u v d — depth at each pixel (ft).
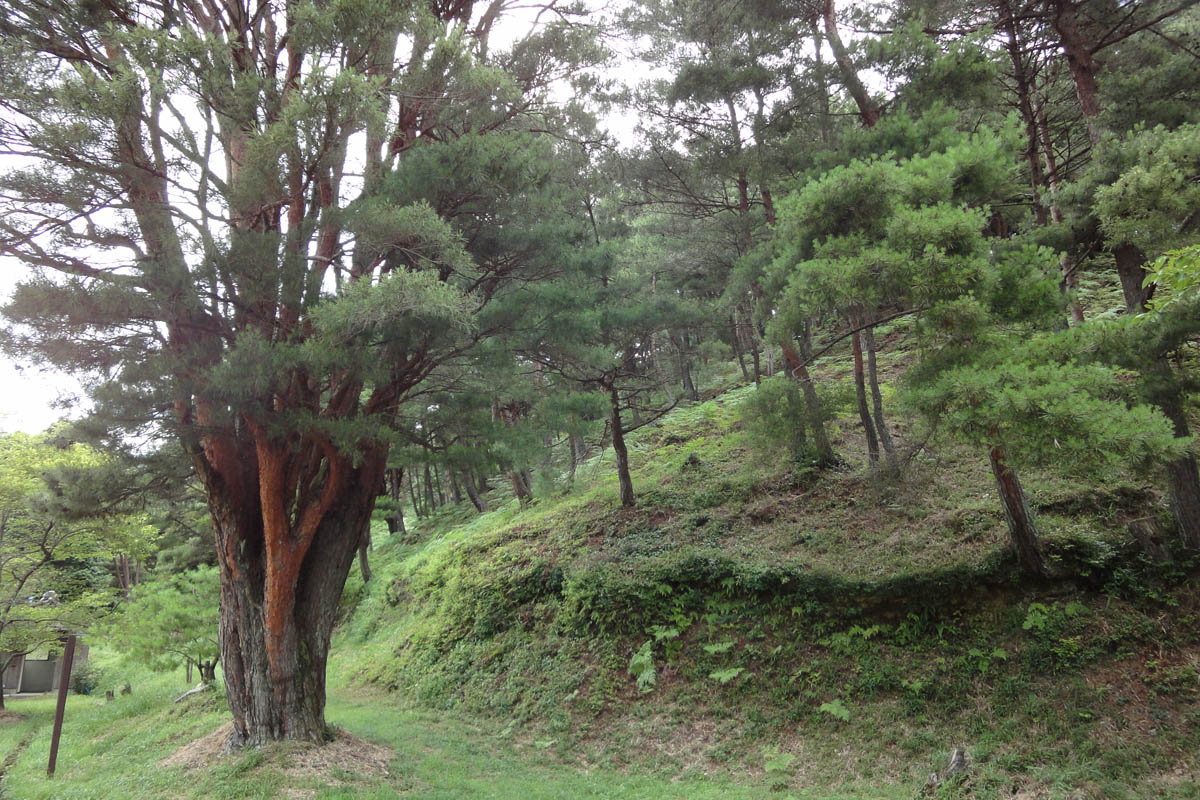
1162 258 21.02
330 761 28.53
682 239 57.31
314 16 23.29
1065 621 27.14
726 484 46.75
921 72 33.45
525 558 48.52
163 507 46.85
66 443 30.81
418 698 43.88
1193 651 24.34
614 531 46.68
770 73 38.86
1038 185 36.83
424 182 27.86
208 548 67.10
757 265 36.96
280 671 30.01
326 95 22.59
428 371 31.12
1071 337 23.73
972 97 33.14
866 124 37.24
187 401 26.66
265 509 29.37
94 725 50.65
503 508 69.97
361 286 22.43
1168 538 27.48
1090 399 20.08
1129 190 23.54
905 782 24.95
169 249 24.72
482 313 29.86
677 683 34.68
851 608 32.27
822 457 43.70
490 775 30.14
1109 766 22.36
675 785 28.30
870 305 24.71
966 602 29.81
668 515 46.32
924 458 40.42
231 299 25.54
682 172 47.73
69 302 22.11
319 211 29.68
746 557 37.40
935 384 22.53
